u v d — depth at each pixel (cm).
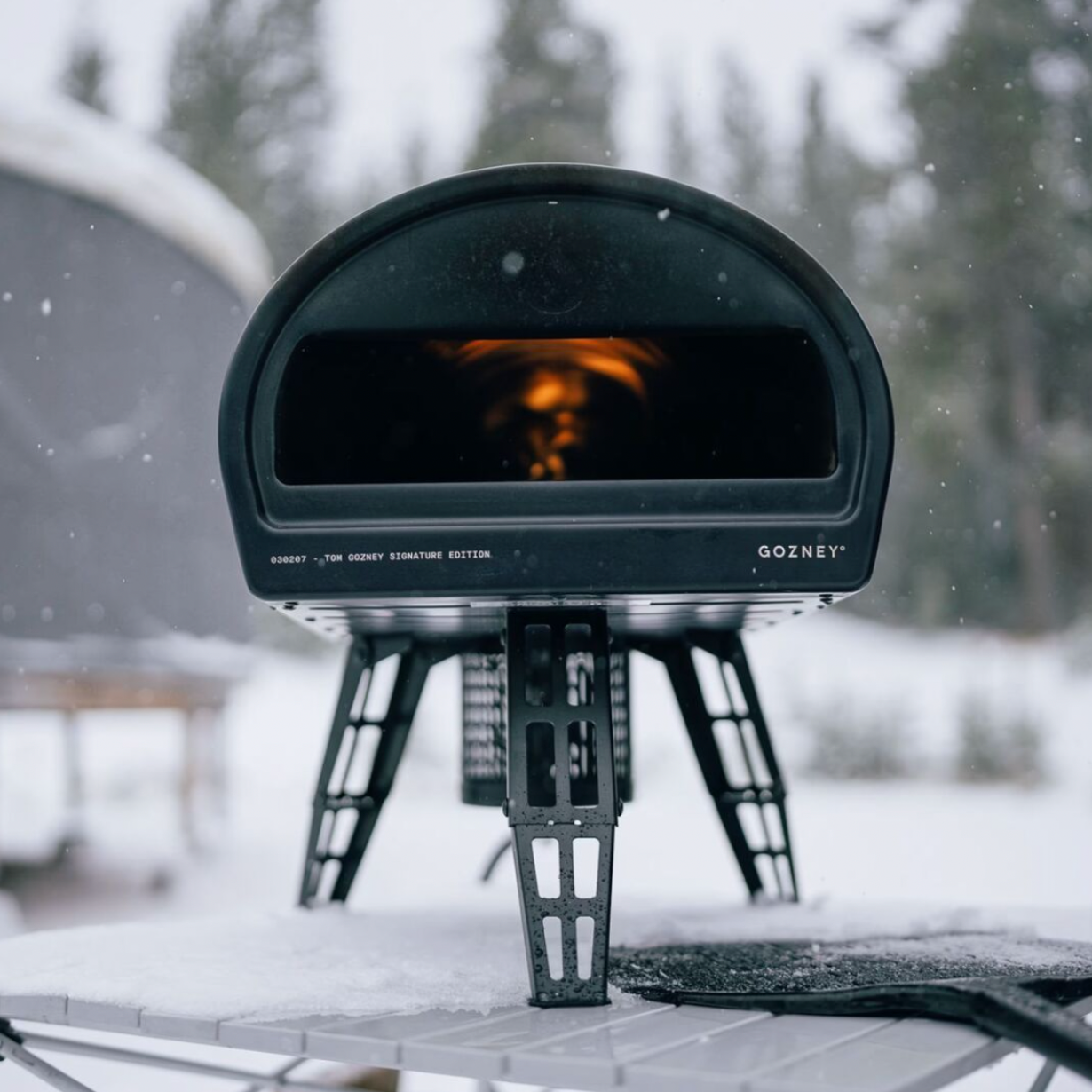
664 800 1105
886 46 2017
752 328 126
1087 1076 86
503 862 582
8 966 133
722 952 143
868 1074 86
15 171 514
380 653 169
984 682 1739
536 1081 91
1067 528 1991
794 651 2116
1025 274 1909
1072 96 1847
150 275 567
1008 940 153
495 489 121
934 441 1927
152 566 568
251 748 1484
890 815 934
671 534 121
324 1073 229
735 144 2844
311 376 128
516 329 127
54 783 1150
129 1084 255
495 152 2255
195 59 2745
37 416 525
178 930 160
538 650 150
